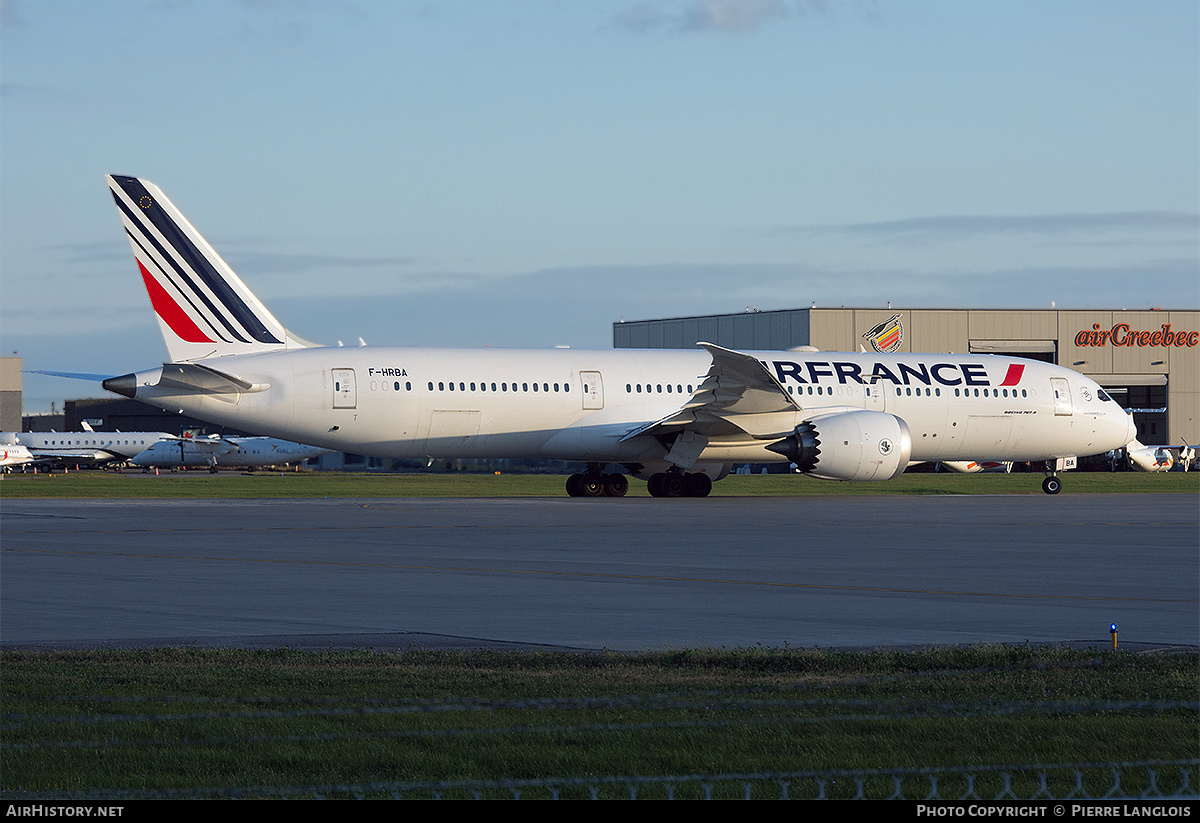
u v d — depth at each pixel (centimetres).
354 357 15275
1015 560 8525
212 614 5966
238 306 15312
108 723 3516
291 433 15150
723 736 3403
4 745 3284
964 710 3706
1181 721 3578
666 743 3334
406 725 3512
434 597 6575
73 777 3009
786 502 15625
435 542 9838
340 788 2858
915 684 4138
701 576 7538
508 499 16438
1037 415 17388
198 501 16250
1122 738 3381
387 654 4738
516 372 15688
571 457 16175
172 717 3547
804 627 5588
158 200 15038
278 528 11275
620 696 3897
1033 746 3306
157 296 15062
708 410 15112
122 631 5447
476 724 3528
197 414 14888
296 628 5550
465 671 4394
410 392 15225
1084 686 4106
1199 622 5741
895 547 9481
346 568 7950
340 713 3634
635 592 6781
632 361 16312
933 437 17050
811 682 4184
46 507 14662
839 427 15412
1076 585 7144
